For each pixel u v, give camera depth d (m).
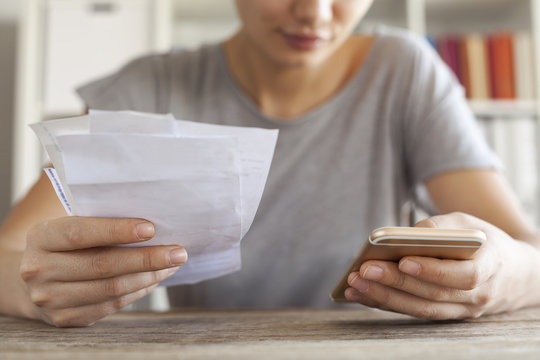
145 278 0.48
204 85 1.02
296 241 0.96
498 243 0.52
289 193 0.97
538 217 1.75
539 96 1.81
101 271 0.46
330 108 0.99
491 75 1.82
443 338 0.41
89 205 0.42
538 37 1.83
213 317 0.60
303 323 0.53
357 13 0.77
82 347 0.38
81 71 1.79
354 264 0.48
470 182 0.88
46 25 1.79
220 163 0.41
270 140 0.43
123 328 0.50
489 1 1.99
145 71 1.03
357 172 0.98
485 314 0.55
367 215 0.97
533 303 0.60
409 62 1.01
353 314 0.63
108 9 1.79
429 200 1.02
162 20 1.79
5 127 2.12
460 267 0.46
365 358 0.32
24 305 0.56
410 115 0.99
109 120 0.41
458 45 1.82
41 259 0.47
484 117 1.83
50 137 0.42
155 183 0.41
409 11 1.85
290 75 0.95
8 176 2.12
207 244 0.48
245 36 0.98
